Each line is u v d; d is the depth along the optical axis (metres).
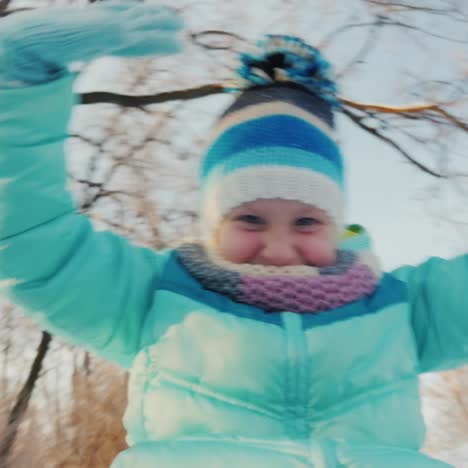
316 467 0.92
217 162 1.43
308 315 1.19
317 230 1.36
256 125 1.42
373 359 1.17
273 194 1.33
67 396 4.21
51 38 1.04
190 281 1.26
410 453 0.97
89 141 4.27
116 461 0.98
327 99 1.63
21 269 1.12
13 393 4.10
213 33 4.06
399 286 1.36
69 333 1.23
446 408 4.90
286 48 1.63
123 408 4.20
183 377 1.13
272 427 1.08
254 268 1.28
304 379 1.11
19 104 1.08
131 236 4.23
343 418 1.09
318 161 1.39
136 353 1.29
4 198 1.10
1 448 3.65
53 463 4.00
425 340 1.37
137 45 1.08
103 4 1.09
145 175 4.29
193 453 0.94
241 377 1.10
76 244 1.21
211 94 3.70
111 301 1.24
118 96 3.60
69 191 1.23
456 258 1.41
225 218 1.37
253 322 1.15
